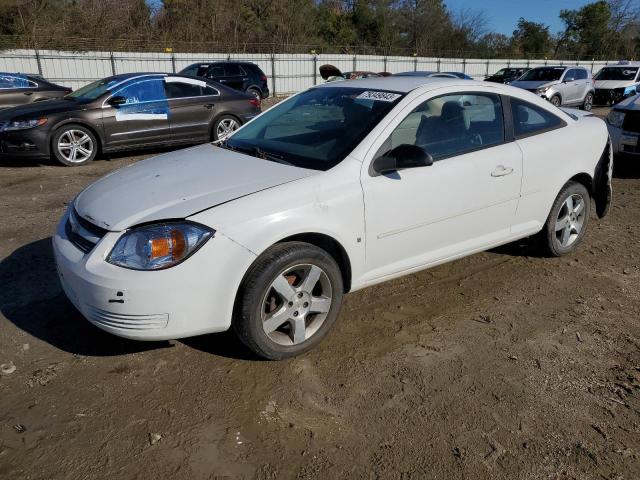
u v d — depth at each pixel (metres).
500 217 4.17
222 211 2.88
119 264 2.79
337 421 2.75
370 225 3.38
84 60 25.30
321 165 3.35
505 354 3.39
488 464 2.50
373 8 49.31
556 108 4.64
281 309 3.15
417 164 3.33
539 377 3.16
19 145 8.49
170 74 9.81
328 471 2.44
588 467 2.50
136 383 3.01
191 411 2.80
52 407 2.81
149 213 2.89
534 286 4.36
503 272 4.62
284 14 40.06
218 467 2.44
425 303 4.03
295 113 4.12
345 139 3.51
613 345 3.53
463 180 3.80
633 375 3.20
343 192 3.23
